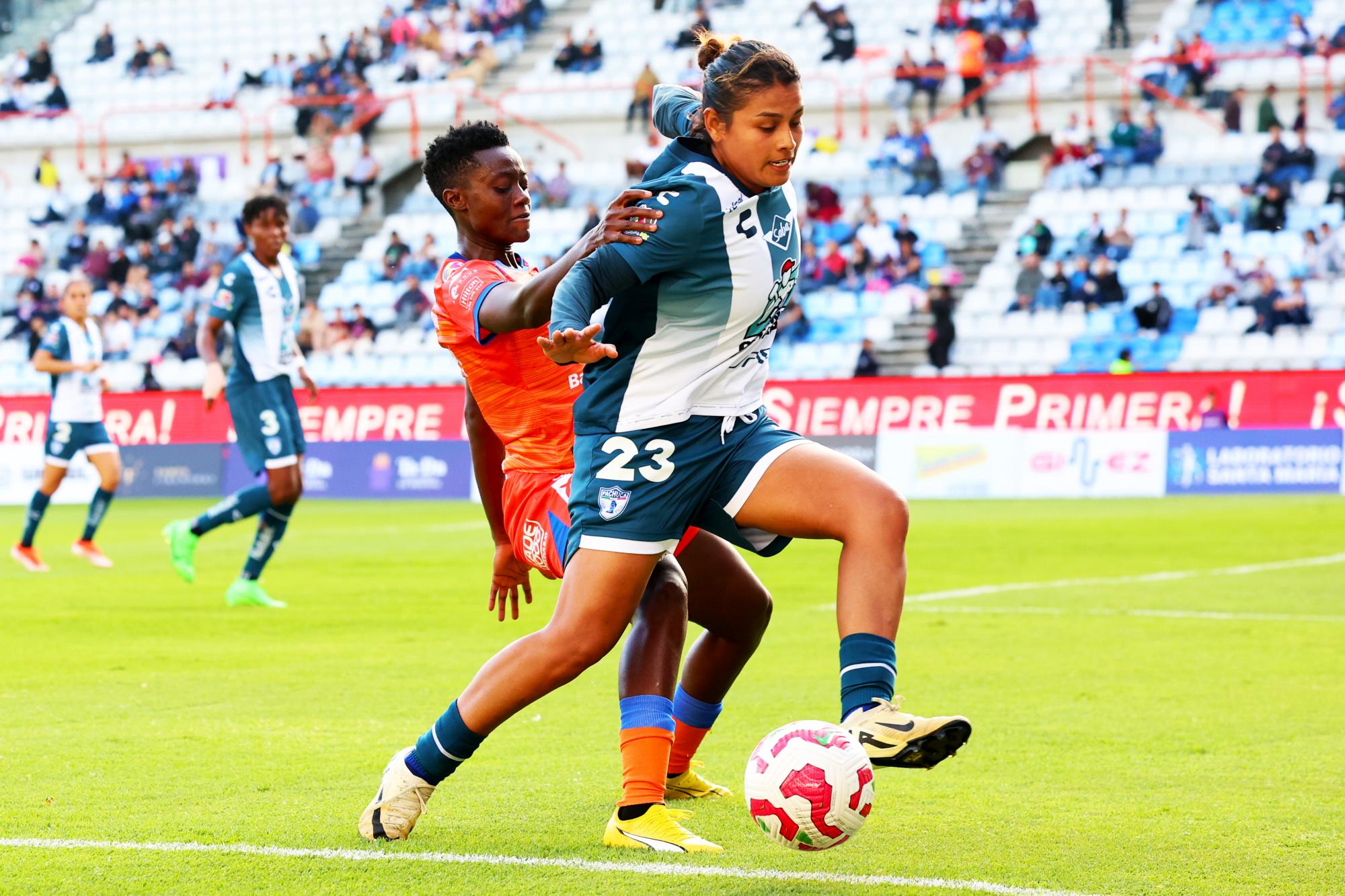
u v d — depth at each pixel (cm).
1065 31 9988
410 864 1308
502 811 1528
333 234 10081
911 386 7519
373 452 7962
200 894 1219
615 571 1331
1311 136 9138
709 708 1568
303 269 9875
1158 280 8581
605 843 1380
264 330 3459
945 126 9788
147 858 1333
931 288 8250
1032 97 9525
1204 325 8288
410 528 6069
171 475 8119
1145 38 9875
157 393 8238
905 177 9419
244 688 2377
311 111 10700
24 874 1279
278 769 1744
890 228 9138
